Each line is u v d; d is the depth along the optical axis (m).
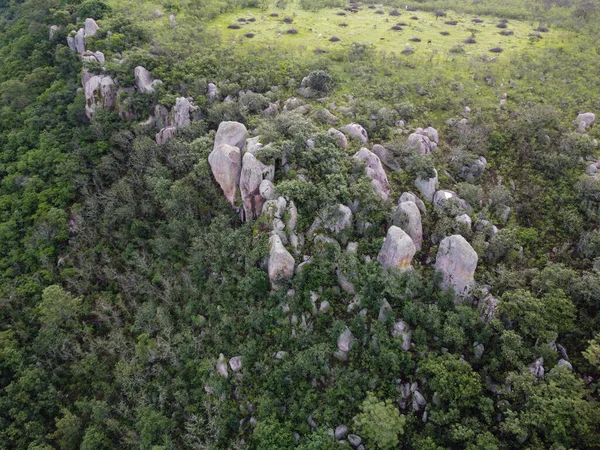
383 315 36.91
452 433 29.67
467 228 41.34
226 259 43.56
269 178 44.44
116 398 40.69
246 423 36.25
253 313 39.53
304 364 35.41
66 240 52.56
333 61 68.88
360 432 31.72
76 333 45.31
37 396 40.81
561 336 35.56
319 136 45.78
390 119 52.97
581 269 39.38
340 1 99.31
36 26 76.38
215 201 48.19
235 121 53.50
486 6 96.56
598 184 42.19
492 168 48.88
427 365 32.66
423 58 70.12
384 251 38.75
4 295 47.50
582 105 55.56
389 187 45.19
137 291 47.31
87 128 62.06
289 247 40.94
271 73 62.47
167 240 47.91
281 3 96.62
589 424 28.66
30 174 58.12
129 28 70.62
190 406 38.00
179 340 41.53
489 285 38.91
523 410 30.44
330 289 39.53
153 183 50.81
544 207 44.69
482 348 35.31
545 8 93.19
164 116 59.69
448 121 53.91
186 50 67.25
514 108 55.09
